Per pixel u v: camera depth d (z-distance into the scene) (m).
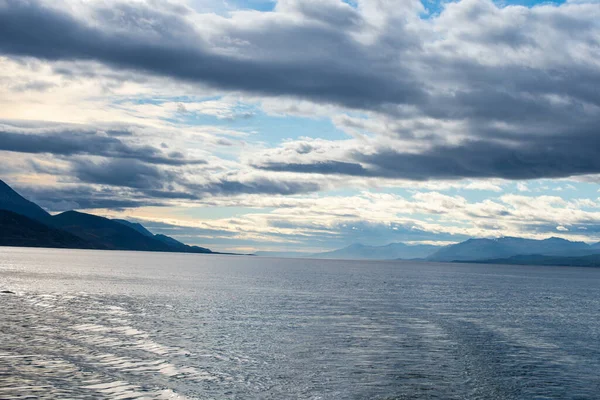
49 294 87.94
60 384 33.50
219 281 142.12
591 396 34.69
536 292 140.00
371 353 46.16
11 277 126.25
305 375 38.03
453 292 127.56
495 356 46.22
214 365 39.94
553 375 39.81
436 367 41.44
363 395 33.66
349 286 139.62
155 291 101.31
